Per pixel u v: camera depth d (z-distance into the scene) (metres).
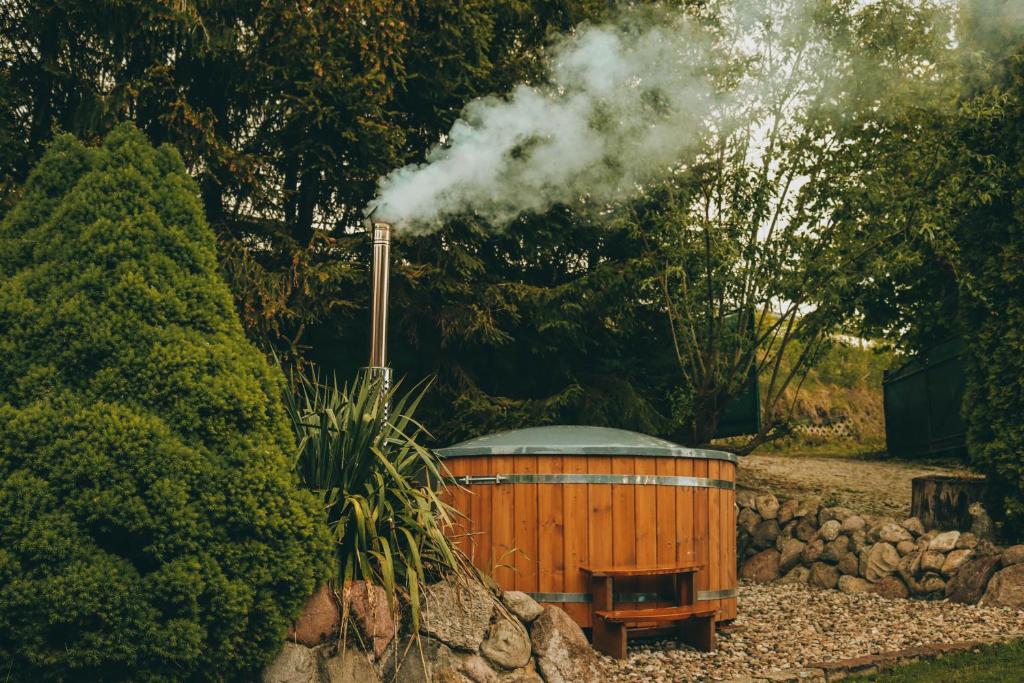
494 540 5.09
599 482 5.04
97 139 6.89
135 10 6.85
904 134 8.17
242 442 3.37
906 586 6.77
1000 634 5.31
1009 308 6.77
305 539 3.45
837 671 4.57
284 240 7.78
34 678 2.96
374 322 5.43
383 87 7.61
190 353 3.38
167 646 3.02
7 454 3.02
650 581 5.09
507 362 9.64
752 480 10.35
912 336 9.70
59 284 3.43
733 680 4.32
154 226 3.58
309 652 3.53
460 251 8.27
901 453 10.98
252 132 8.31
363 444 4.01
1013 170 7.00
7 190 6.64
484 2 8.35
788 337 8.61
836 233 8.14
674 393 8.80
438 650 3.79
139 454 3.11
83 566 2.95
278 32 7.25
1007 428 6.77
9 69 7.36
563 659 4.06
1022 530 6.72
